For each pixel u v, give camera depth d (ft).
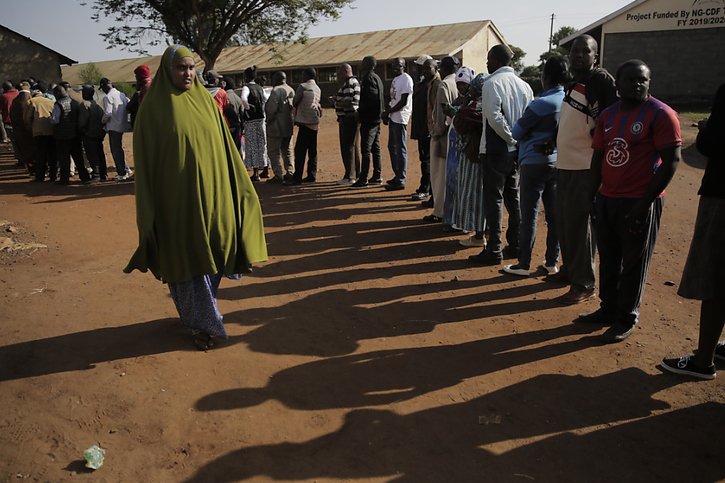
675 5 84.17
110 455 10.25
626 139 13.08
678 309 16.39
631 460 10.18
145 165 12.67
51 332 14.75
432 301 17.08
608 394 12.17
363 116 31.71
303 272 19.58
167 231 12.90
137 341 14.28
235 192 13.89
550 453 10.36
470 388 12.43
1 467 9.91
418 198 29.37
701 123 11.82
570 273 16.69
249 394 12.10
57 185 35.58
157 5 92.68
